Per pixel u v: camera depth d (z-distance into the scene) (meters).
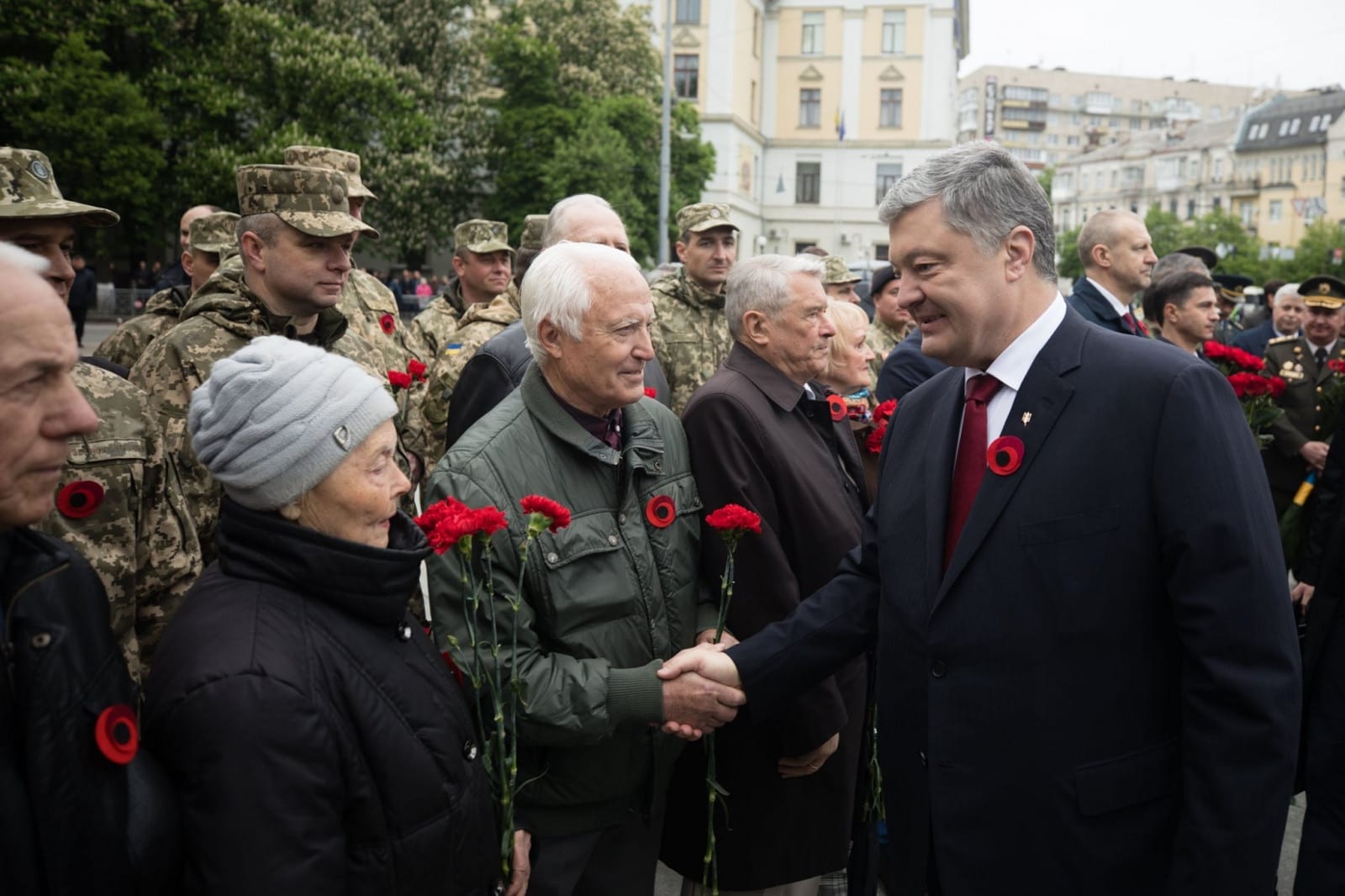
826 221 40.94
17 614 1.21
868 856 2.57
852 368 3.35
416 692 1.54
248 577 1.50
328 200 2.85
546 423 2.13
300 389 1.51
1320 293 5.73
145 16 21.03
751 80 38.84
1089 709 1.72
